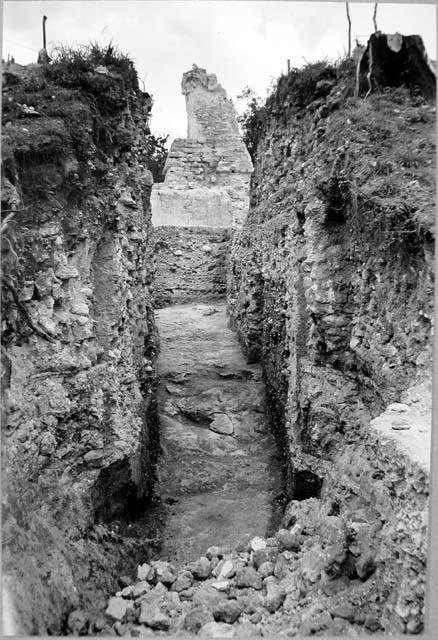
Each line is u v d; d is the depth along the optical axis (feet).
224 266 24.62
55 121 8.93
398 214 8.27
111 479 9.25
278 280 13.64
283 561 7.98
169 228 24.59
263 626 6.87
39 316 8.04
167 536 10.14
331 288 10.27
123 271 10.64
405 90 10.95
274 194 14.60
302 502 9.65
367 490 7.52
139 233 11.98
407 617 5.87
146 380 12.63
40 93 9.34
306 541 8.23
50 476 7.82
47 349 8.18
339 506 8.29
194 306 23.39
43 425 7.88
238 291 19.39
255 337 17.03
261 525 10.48
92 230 9.50
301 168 12.15
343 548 7.05
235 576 8.09
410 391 7.61
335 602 6.72
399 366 8.14
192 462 12.94
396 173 9.08
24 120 8.71
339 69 12.41
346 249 10.28
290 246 12.32
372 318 9.20
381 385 8.64
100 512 8.90
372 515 7.13
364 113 10.46
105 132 10.19
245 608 7.27
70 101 9.50
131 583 8.18
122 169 11.05
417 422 7.01
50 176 8.54
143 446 11.21
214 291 24.39
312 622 6.52
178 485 12.14
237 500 11.59
